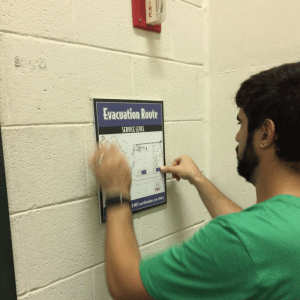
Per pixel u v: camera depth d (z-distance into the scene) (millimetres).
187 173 998
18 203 709
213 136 1261
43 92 737
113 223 651
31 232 737
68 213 812
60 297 805
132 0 924
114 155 752
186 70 1148
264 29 1078
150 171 1013
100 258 897
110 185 699
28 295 739
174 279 505
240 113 678
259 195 632
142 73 978
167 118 1081
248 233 472
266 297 444
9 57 674
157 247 1069
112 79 889
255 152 613
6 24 665
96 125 842
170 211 1116
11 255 688
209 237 507
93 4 825
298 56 1009
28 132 717
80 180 832
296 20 1005
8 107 680
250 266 451
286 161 555
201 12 1203
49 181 764
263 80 589
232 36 1162
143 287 530
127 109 927
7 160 685
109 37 872
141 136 977
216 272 475
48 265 775
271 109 557
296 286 438
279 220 481
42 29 725
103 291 910
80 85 812
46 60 737
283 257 445
